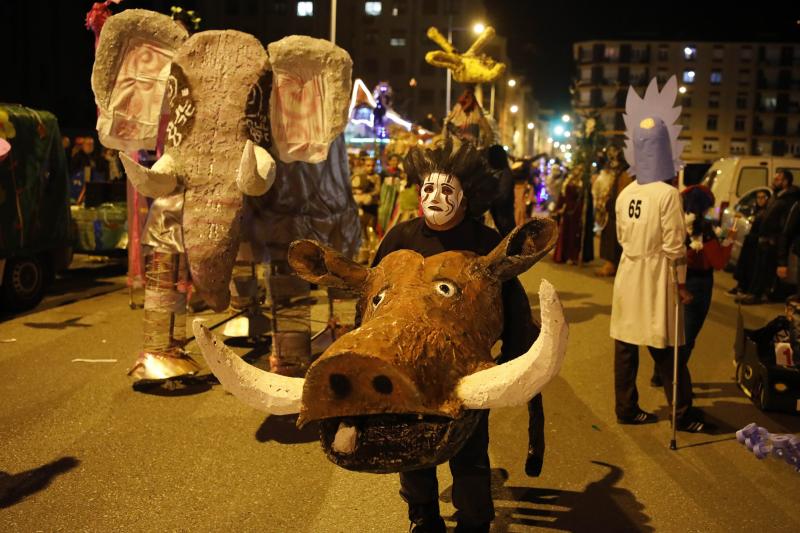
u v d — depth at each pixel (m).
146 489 4.67
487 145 8.94
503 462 5.21
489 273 3.35
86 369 7.17
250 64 5.74
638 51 98.31
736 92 97.44
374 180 14.21
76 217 12.98
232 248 5.60
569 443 5.57
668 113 5.78
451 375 2.95
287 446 5.39
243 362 3.08
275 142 5.87
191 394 6.45
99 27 8.03
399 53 75.38
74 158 15.69
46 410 6.02
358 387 2.81
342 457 2.99
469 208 3.67
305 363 6.08
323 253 3.57
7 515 4.29
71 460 5.07
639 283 5.72
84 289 11.69
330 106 5.82
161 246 6.10
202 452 5.25
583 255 15.73
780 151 97.44
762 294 11.84
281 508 4.45
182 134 5.64
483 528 3.59
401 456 2.97
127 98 6.08
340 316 8.98
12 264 9.66
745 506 4.58
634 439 5.68
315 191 6.41
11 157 9.48
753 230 12.30
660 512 4.48
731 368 7.78
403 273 3.33
